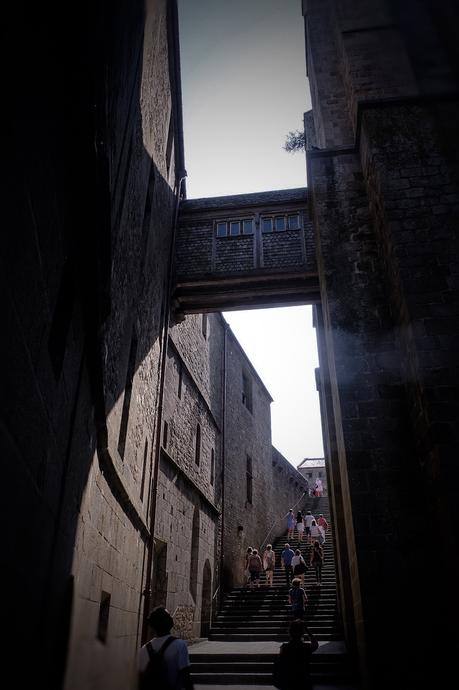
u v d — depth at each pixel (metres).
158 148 9.50
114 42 3.62
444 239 6.83
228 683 8.28
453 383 5.75
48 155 2.43
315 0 11.86
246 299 12.34
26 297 2.22
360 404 6.75
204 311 12.34
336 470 10.13
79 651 0.86
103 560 5.17
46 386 2.70
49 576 2.88
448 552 5.17
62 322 3.14
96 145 2.89
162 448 10.14
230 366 19.69
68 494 3.45
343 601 8.96
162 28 8.55
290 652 4.77
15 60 1.80
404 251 6.80
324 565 17.03
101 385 4.45
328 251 8.19
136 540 7.66
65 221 2.93
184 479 12.05
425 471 5.97
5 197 1.84
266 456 23.83
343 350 7.21
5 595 1.86
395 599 5.51
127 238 6.07
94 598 4.75
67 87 2.51
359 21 10.17
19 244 2.06
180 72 10.75
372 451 6.41
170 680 3.31
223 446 17.17
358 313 7.50
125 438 6.62
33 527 2.41
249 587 15.45
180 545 11.41
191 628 11.67
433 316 6.23
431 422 5.55
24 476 2.23
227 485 17.39
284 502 25.98
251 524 19.83
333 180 8.85
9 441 1.97
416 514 5.96
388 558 5.74
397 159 7.73
